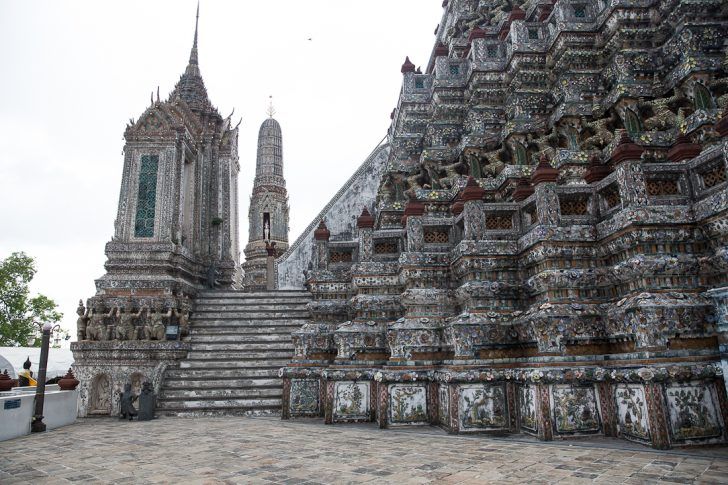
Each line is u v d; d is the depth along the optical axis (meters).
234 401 16.17
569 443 8.34
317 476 6.87
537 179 10.11
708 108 11.02
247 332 19.86
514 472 6.56
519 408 9.94
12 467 8.66
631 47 13.41
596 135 12.99
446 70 18.05
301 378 14.35
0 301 40.91
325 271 15.52
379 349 13.26
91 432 13.27
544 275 9.56
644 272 8.35
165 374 17.45
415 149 19.67
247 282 42.25
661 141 11.58
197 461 8.32
